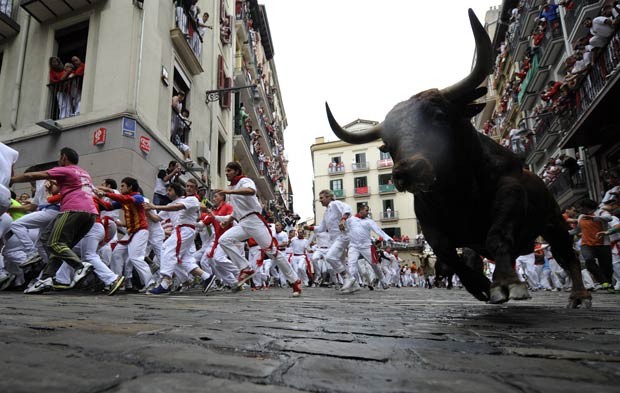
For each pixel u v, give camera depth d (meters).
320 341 1.69
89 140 10.57
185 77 14.55
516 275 2.60
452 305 4.41
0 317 2.45
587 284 10.61
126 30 11.03
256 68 29.45
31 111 11.98
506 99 29.09
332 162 57.66
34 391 0.89
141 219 7.12
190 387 0.94
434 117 3.06
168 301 4.52
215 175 17.12
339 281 11.64
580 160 17.03
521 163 3.45
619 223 8.06
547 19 18.53
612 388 0.99
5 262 7.06
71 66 11.66
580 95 14.14
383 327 2.23
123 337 1.69
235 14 24.09
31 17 12.71
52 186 7.02
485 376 1.11
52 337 1.65
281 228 12.89
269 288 12.18
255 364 1.21
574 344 1.68
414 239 50.34
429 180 2.77
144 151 10.89
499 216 2.90
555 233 4.04
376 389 0.97
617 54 11.41
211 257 8.21
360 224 9.71
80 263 5.85
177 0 13.42
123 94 10.61
